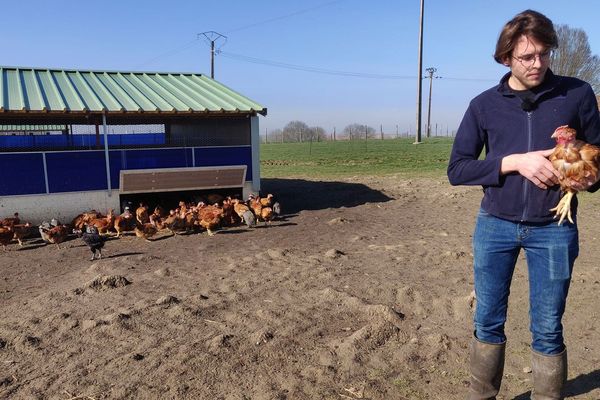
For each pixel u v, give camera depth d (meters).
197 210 10.99
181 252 8.73
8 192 11.11
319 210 13.14
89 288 6.27
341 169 25.41
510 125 2.62
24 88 12.30
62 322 5.18
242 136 13.58
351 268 6.98
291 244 9.09
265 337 4.62
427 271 6.74
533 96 2.55
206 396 3.70
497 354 3.03
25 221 11.30
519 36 2.43
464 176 2.71
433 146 43.94
